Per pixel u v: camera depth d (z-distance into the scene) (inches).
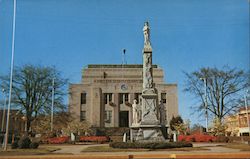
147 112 1161.4
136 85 3080.7
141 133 1141.1
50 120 2027.6
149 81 1202.6
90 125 2746.1
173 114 3021.7
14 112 2251.5
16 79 1914.4
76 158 563.5
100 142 1916.8
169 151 884.6
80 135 2253.9
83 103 3051.2
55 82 2042.3
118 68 3341.5
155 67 3341.5
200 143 1533.0
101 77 3292.3
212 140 1673.2
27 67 2103.8
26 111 1929.1
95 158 565.0
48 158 569.9
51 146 1460.4
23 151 995.9
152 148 971.9
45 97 1979.6
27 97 1941.4
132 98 3053.6
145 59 1226.6
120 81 3085.6
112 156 570.9
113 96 3053.6
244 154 567.8
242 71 1935.3
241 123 2923.2
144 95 1175.0
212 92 1966.0
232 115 2001.7
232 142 1648.6
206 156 560.1
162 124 1243.2
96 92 3019.2
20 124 2459.4
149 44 1244.5
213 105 1958.7
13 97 1893.5
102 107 3019.2
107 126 2984.7
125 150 936.9
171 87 3093.0
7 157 576.4
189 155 557.3
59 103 2053.4
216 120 1920.5
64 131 2281.0
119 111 3046.3
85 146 1451.8
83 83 3179.1
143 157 580.1
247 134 2837.1
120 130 2765.7
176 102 3058.6
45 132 1988.2
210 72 2162.9
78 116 2965.1
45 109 1967.3
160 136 1137.4
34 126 2050.9
